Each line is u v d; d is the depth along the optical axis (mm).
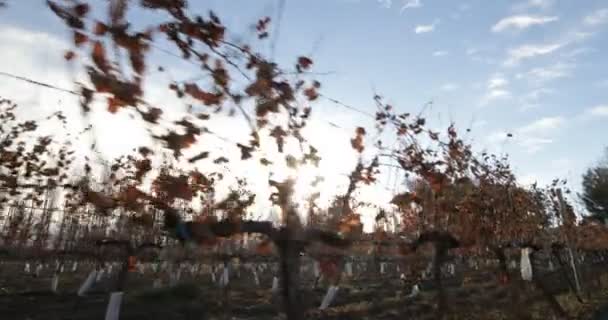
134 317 11883
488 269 15750
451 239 8617
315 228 5293
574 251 19266
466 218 9500
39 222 17219
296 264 4914
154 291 15031
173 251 10188
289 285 4805
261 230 4930
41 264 23250
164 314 12219
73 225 17062
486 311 12383
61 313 12594
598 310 13062
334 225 5828
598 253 31469
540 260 22969
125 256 10477
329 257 5879
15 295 15328
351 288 18391
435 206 9234
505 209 10898
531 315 11812
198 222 4996
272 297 15555
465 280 19438
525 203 12297
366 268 23906
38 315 12289
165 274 21062
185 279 19891
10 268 25266
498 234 10609
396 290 17969
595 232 27484
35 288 17828
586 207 39625
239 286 19422
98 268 15930
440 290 8773
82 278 22156
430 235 8438
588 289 17094
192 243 4961
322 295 15750
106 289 17078
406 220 10117
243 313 12977
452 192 9375
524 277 11766
